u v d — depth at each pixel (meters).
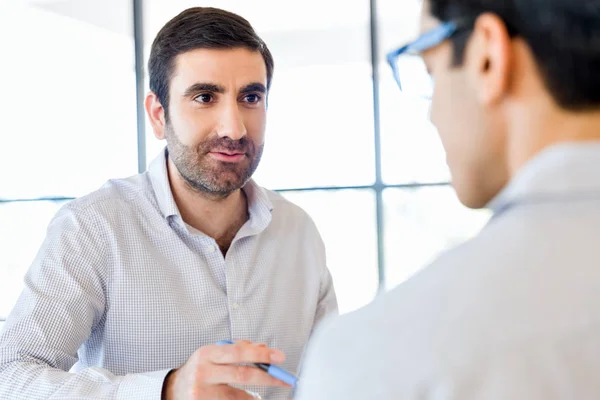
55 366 1.33
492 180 0.52
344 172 3.44
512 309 0.42
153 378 1.22
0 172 3.60
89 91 3.56
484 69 0.49
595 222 0.44
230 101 1.41
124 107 3.56
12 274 3.60
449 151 0.54
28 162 3.59
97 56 3.56
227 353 1.13
